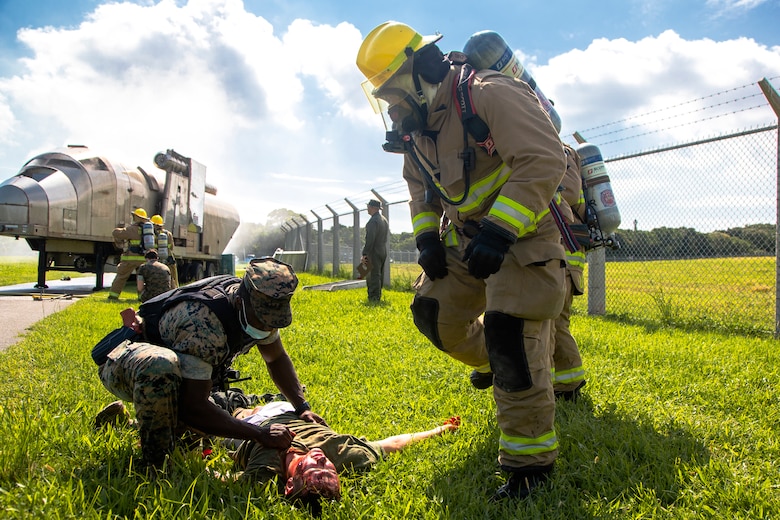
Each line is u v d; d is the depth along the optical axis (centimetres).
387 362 547
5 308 1075
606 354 576
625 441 314
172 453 277
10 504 220
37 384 446
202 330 269
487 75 284
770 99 718
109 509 225
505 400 272
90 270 1614
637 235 909
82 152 1551
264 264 276
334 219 2200
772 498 252
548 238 282
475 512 245
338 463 282
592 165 418
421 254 323
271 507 236
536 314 270
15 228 1349
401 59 283
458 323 327
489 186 287
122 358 270
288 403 335
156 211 1794
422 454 309
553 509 246
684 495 255
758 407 391
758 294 998
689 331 771
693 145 815
